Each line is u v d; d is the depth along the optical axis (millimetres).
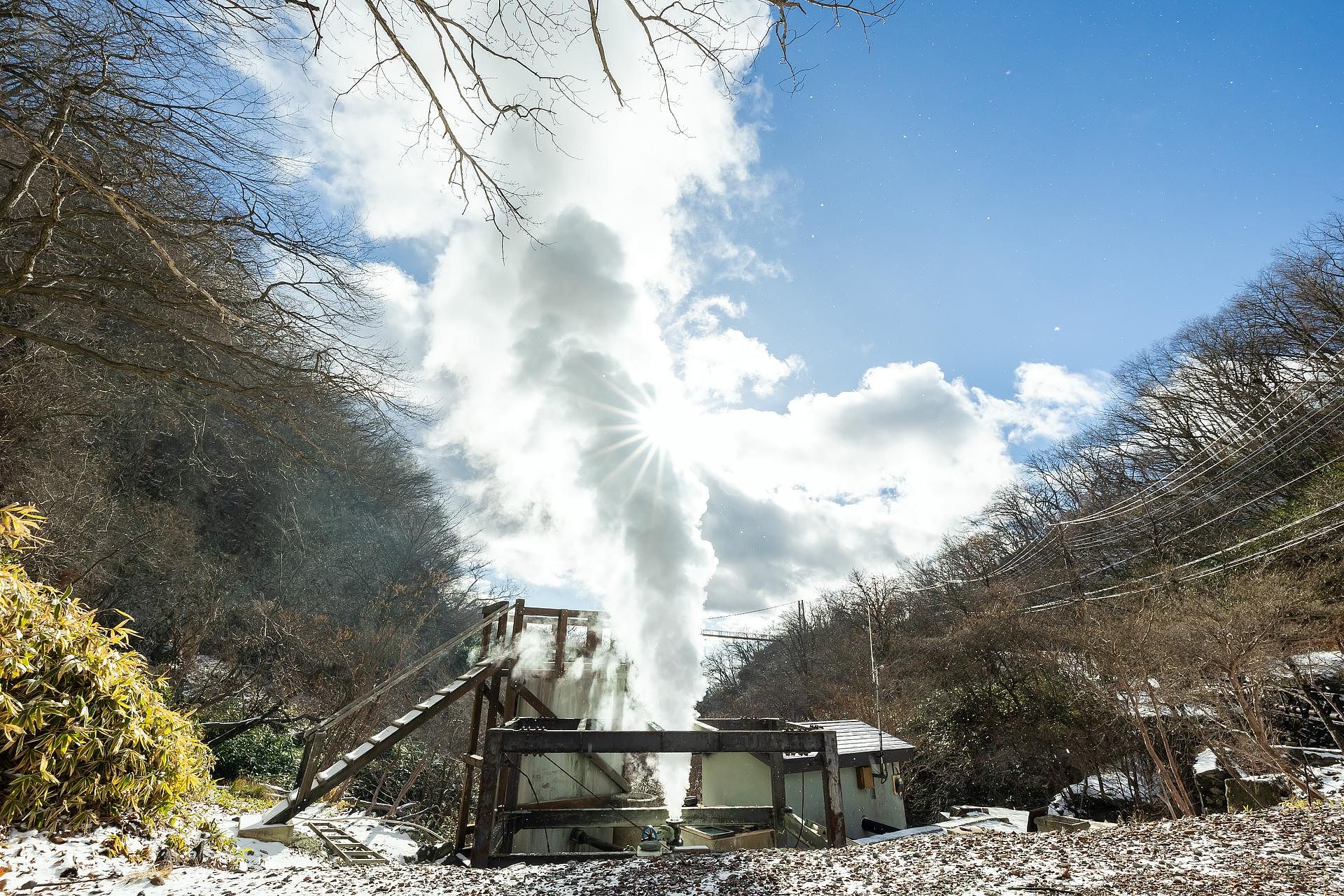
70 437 12188
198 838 4918
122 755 4484
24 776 4012
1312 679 14211
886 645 31953
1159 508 26109
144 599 14039
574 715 10594
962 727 22375
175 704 12727
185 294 7570
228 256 7750
